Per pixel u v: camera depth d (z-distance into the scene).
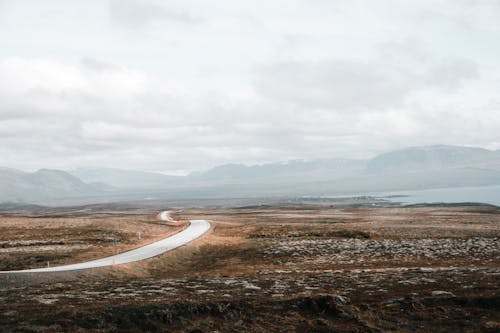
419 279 34.69
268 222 114.00
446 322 24.48
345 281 35.41
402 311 26.28
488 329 23.14
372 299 28.50
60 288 33.62
